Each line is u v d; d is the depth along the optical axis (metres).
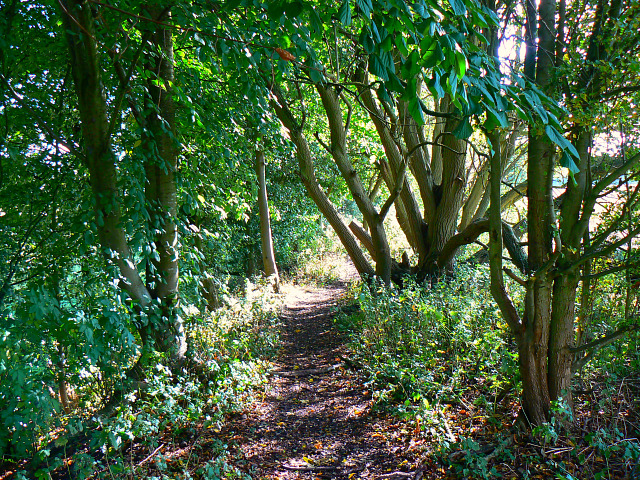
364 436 4.52
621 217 3.66
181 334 5.44
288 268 18.58
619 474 3.25
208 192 6.90
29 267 4.85
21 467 3.81
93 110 4.36
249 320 7.75
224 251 11.76
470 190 13.98
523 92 2.29
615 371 4.25
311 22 1.91
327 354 7.84
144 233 4.64
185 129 5.86
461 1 1.73
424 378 4.79
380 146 14.44
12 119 5.00
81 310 3.92
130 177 4.56
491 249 3.88
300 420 5.12
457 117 2.65
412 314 6.73
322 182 17.73
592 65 3.46
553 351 3.82
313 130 13.44
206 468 3.54
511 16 4.57
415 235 10.99
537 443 3.68
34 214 5.13
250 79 3.53
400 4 1.74
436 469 3.66
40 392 3.26
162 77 5.13
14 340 3.23
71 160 5.31
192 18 3.15
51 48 4.96
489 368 4.95
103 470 3.70
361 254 10.89
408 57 1.88
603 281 4.64
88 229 4.38
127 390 4.63
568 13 3.91
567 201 3.76
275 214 13.52
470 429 4.02
